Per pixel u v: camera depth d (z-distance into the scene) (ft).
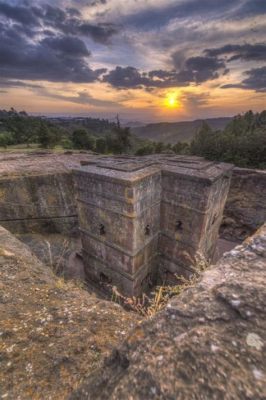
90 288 42.80
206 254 40.09
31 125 209.56
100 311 9.80
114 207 32.91
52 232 49.65
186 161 40.57
